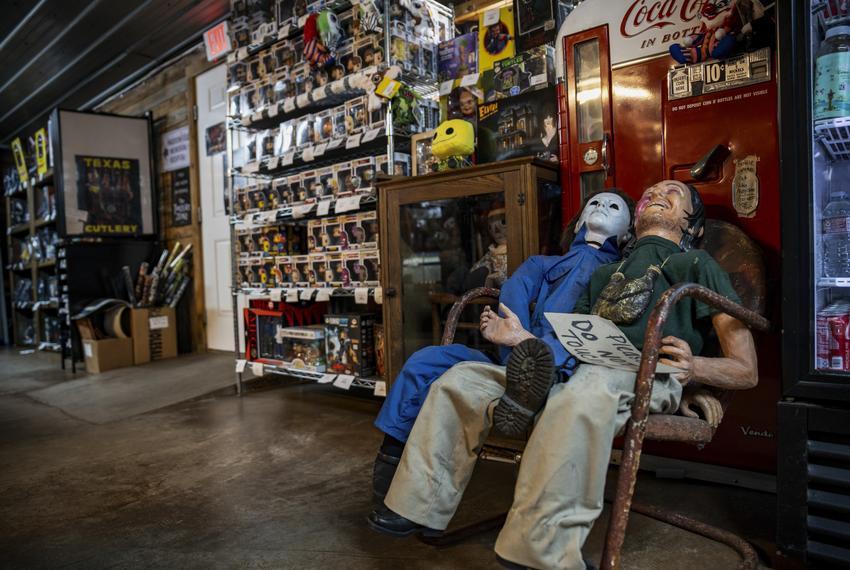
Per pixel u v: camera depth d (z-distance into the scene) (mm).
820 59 1459
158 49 5254
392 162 2965
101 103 6699
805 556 1404
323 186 3309
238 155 4684
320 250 3279
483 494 2033
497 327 1535
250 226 3705
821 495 1388
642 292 1482
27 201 7375
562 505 1121
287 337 3463
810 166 1406
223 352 5113
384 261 2668
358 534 1768
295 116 3662
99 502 2104
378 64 2977
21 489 2266
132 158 5508
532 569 1128
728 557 1555
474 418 1348
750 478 1943
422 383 1491
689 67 1992
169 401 3689
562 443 1132
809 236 1398
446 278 2564
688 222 1662
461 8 3527
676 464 2070
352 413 3240
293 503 2021
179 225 5539
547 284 1729
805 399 1425
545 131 2486
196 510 1993
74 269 4996
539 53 2484
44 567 1629
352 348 3098
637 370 1211
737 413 1944
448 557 1611
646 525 1754
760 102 1870
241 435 2889
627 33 2172
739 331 1390
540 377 1180
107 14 4598
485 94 2676
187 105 5309
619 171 2195
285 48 3529
